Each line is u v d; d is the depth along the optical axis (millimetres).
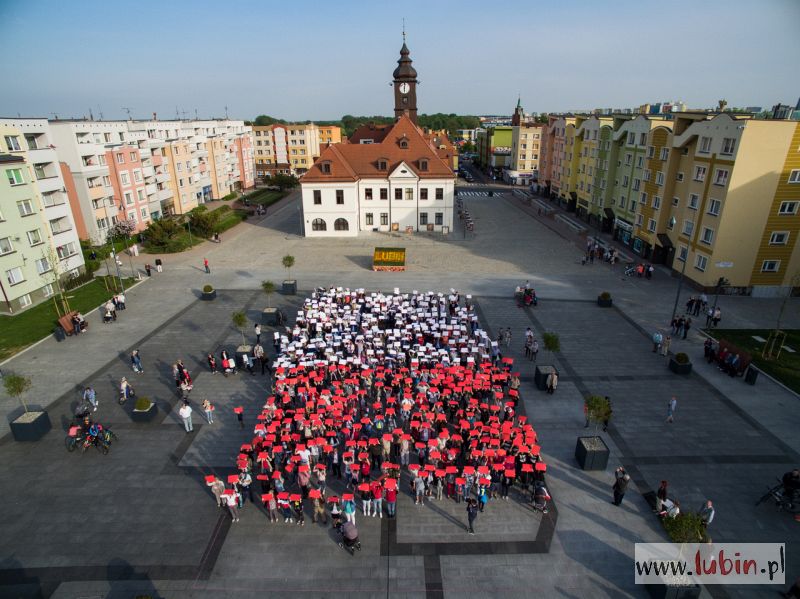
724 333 39250
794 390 31047
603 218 73562
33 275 45562
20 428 25891
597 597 17438
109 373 33594
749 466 24234
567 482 23156
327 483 23141
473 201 105500
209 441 26328
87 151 62344
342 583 18000
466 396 28266
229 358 34500
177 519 21000
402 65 81562
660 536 20062
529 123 134625
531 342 35438
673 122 52656
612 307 45000
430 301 43875
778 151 42219
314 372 29625
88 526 20578
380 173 72688
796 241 45281
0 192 41500
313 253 63469
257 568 18625
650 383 32031
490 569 18578
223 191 105688
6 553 19203
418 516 21219
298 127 144375
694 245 49344
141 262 59906
